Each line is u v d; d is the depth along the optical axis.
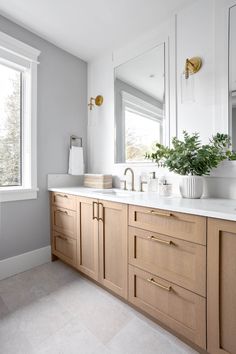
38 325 1.36
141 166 2.09
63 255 2.11
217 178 1.58
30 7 1.77
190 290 1.14
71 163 2.41
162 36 1.92
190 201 1.38
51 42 2.27
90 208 1.78
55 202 2.21
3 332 1.30
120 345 1.21
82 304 1.57
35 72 2.12
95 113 2.57
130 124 2.19
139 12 1.81
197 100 1.69
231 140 1.51
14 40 1.94
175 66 1.83
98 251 1.70
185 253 1.17
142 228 1.37
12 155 2.07
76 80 2.54
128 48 2.22
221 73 1.55
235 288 0.98
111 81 2.38
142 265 1.38
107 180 2.24
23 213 2.09
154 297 1.32
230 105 1.52
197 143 1.53
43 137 2.23
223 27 1.54
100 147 2.52
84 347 1.19
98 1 1.70
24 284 1.84
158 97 1.95
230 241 0.99
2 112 2.00
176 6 1.74
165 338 1.26
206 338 1.08
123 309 1.52
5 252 1.96
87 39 2.20
